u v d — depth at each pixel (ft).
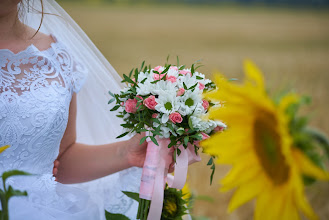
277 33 93.66
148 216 5.12
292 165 3.18
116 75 6.77
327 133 17.72
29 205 4.82
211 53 56.03
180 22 112.06
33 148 5.32
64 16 6.37
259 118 3.65
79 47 6.45
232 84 3.76
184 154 5.12
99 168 5.95
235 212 11.94
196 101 4.86
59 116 5.52
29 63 5.51
